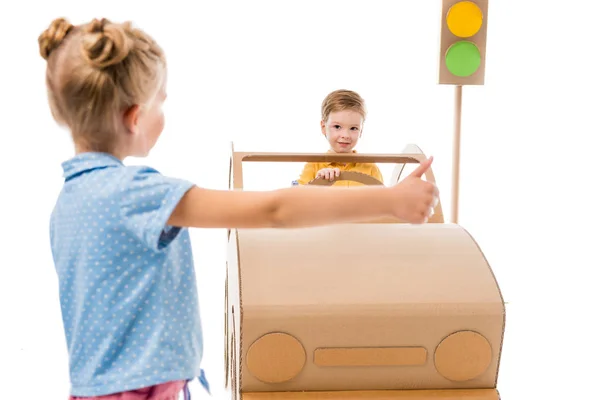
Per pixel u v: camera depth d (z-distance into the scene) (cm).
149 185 84
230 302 146
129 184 85
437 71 173
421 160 169
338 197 81
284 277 127
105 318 89
